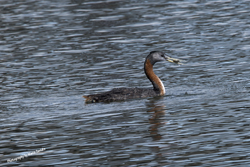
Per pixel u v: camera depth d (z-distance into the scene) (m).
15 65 21.98
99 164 10.57
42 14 32.03
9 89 18.30
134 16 30.36
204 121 13.21
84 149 11.55
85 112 14.79
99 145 11.75
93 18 30.42
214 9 31.03
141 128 12.88
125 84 18.56
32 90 18.03
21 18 31.20
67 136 12.57
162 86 16.73
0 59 23.06
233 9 30.72
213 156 10.71
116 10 32.12
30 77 20.00
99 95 16.16
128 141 11.94
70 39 26.17
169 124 13.12
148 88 16.81
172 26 27.62
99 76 19.78
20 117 14.53
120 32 27.05
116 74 19.98
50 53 23.81
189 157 10.72
